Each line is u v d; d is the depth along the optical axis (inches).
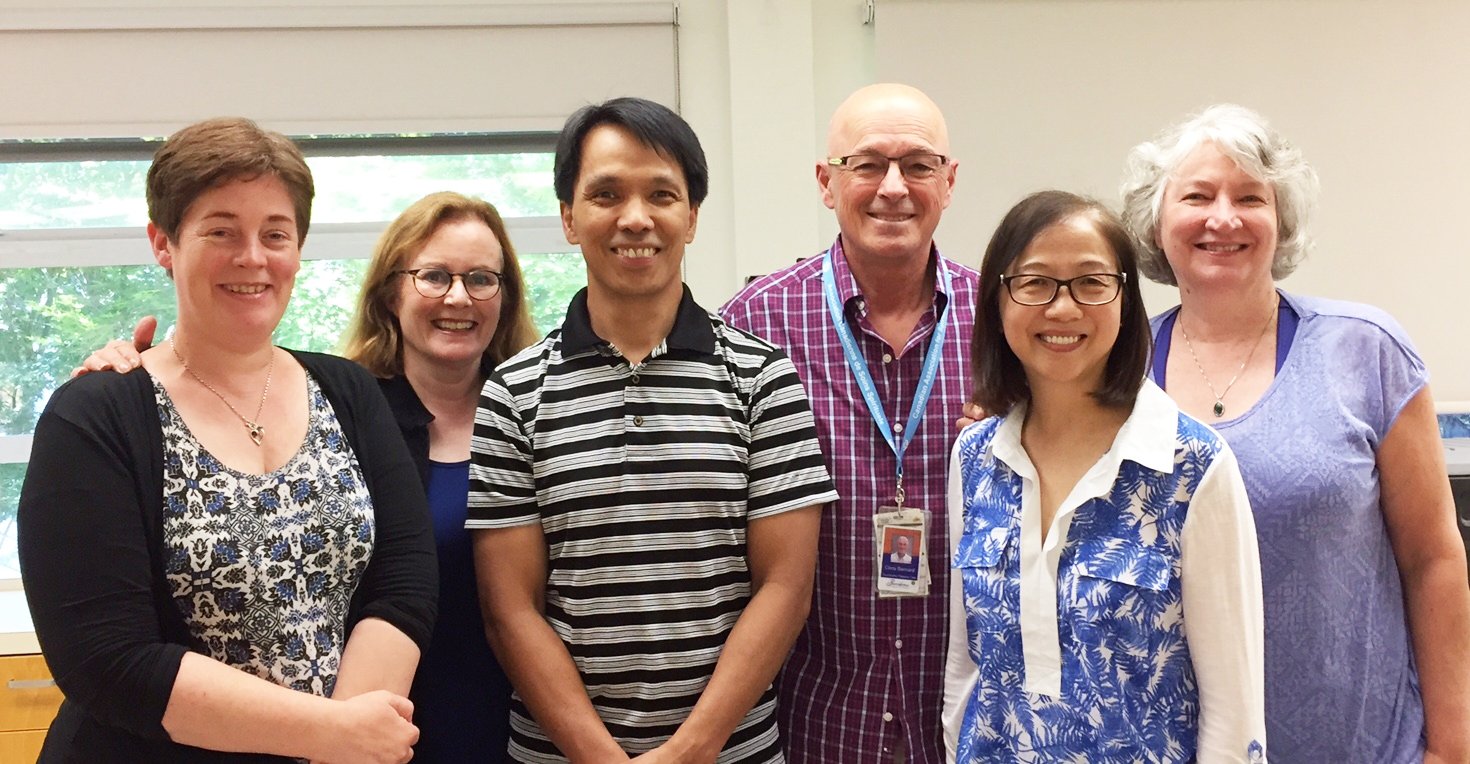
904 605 67.7
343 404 55.2
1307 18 125.4
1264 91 125.7
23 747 97.2
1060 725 50.9
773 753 63.1
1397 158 126.2
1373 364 60.8
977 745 54.7
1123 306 52.1
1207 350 66.1
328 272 129.2
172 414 48.3
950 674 59.5
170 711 44.2
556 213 131.8
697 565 58.6
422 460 69.9
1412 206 126.2
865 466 69.2
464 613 66.7
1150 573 48.9
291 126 121.4
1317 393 60.4
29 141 121.5
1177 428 50.2
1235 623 48.3
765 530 60.1
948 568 67.9
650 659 57.9
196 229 48.3
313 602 49.6
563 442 59.5
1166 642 49.3
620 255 59.4
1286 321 64.4
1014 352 54.3
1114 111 125.1
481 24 122.9
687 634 58.2
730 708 56.8
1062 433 54.4
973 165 124.5
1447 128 126.1
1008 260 53.3
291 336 129.2
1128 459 50.3
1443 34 125.7
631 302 60.9
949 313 72.2
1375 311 63.1
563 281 132.6
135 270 129.1
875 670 67.8
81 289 128.6
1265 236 62.0
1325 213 126.2
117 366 48.8
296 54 121.2
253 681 45.8
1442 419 125.3
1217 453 48.9
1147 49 125.0
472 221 74.8
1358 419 59.9
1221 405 63.2
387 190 129.2
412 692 65.7
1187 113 125.1
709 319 63.9
